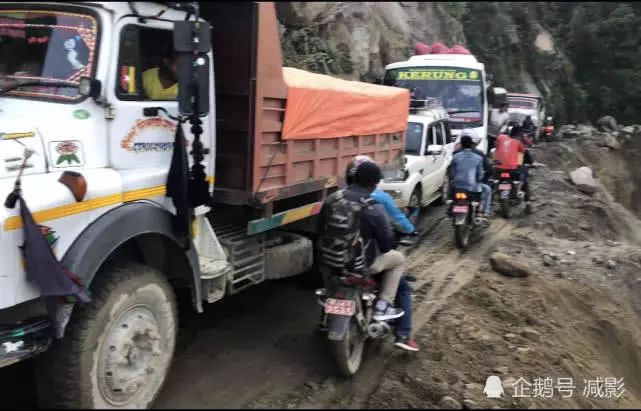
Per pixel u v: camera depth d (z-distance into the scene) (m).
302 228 5.84
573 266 7.45
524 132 11.16
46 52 4.04
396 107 7.25
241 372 4.48
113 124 3.91
